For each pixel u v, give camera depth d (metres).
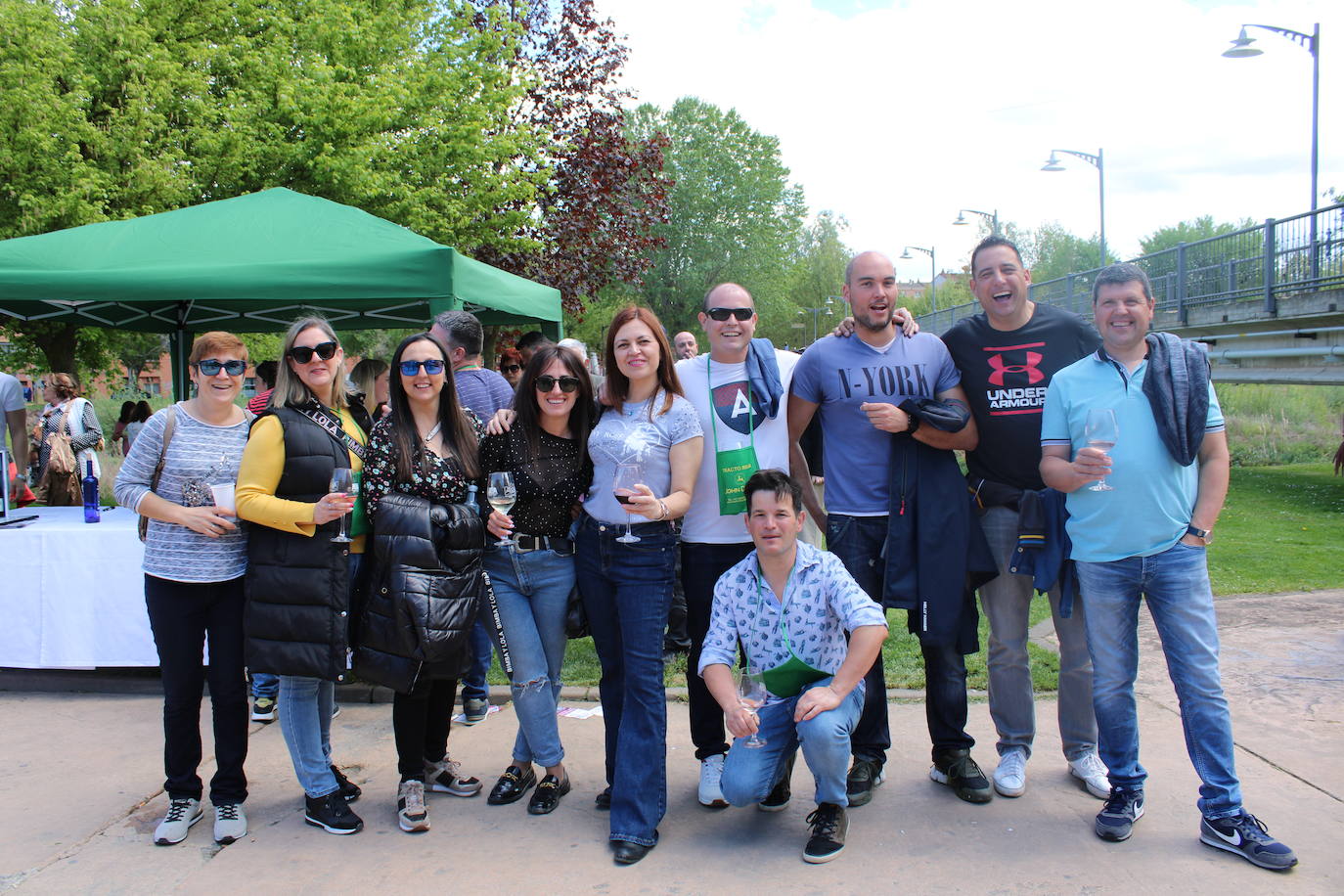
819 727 2.95
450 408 3.36
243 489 3.09
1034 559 3.30
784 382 3.51
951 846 3.05
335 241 5.40
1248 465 15.24
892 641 5.59
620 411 3.30
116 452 15.39
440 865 3.02
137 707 4.67
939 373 3.48
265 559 3.11
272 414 3.17
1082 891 2.74
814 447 3.86
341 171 12.47
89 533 4.73
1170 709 4.29
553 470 3.29
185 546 3.17
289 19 14.09
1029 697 3.47
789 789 3.55
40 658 4.75
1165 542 3.00
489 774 3.81
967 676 4.80
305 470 3.15
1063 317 3.48
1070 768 3.63
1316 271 12.48
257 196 5.96
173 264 5.02
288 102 12.70
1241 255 14.62
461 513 3.19
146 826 3.36
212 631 3.26
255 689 4.54
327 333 3.30
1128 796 3.12
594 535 3.26
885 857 3.00
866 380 3.44
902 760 3.82
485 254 14.12
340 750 4.11
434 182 13.55
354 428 3.45
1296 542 8.15
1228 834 2.91
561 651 3.50
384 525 3.12
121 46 12.70
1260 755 3.67
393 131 13.73
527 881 2.90
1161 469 2.99
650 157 15.12
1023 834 3.12
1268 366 14.52
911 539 3.37
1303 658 4.85
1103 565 3.08
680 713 4.48
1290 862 2.78
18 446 6.02
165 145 12.75
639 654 3.16
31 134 11.38
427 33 14.91
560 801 3.51
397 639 3.08
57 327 13.43
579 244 14.67
